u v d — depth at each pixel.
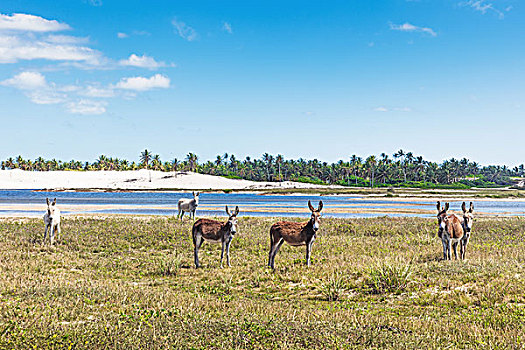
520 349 7.50
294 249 20.62
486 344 7.71
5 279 13.20
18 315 9.00
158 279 14.95
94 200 80.62
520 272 13.53
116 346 7.29
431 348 7.55
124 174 170.50
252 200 82.81
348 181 190.12
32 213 46.38
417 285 12.97
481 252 18.69
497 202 81.44
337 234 26.34
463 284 12.82
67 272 15.57
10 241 21.16
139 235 24.00
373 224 30.45
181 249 21.03
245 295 12.73
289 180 191.12
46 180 155.50
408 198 95.44
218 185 154.00
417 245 21.33
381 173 194.50
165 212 49.19
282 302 11.77
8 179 153.12
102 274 15.45
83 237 23.08
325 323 8.89
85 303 10.51
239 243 22.23
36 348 7.14
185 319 8.90
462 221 17.66
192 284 14.20
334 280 12.98
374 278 13.18
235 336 7.93
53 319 8.84
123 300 10.98
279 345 7.63
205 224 17.08
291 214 47.78
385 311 10.67
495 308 10.24
